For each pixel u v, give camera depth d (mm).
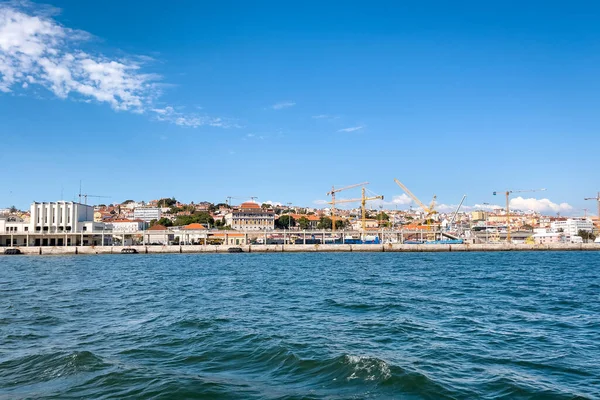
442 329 27109
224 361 20078
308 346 22391
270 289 49844
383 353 21234
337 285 54375
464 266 94938
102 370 18531
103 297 42469
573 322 29516
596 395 15891
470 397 15742
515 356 21062
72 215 183875
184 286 53188
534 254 162750
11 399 15453
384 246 185750
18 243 182000
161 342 23516
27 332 26031
